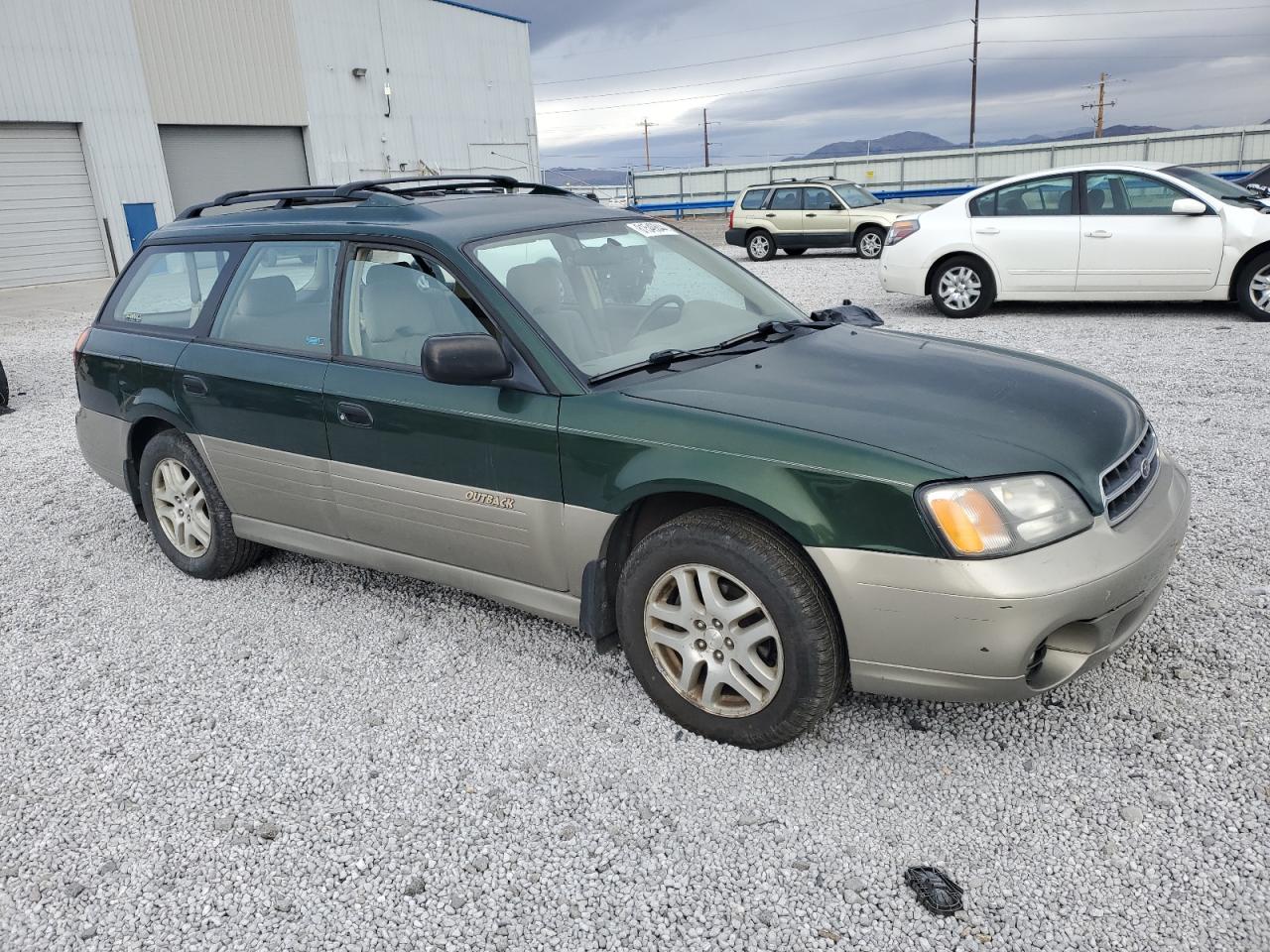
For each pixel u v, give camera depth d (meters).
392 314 3.36
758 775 2.70
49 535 5.09
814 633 2.55
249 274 3.87
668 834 2.49
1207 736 2.75
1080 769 2.65
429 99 34.41
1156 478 2.92
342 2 30.66
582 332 3.13
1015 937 2.10
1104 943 2.06
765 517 2.56
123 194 24.97
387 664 3.47
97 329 4.49
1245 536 4.14
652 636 2.90
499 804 2.65
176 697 3.33
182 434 4.17
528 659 3.44
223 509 4.11
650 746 2.87
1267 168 14.48
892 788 2.62
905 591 2.41
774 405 2.74
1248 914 2.11
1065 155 35.41
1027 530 2.39
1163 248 9.27
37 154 23.20
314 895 2.34
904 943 2.10
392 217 3.50
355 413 3.36
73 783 2.85
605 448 2.80
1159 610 3.51
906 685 2.52
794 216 19.83
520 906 2.27
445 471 3.19
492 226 3.40
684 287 3.61
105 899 2.36
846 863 2.35
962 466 2.43
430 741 2.97
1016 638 2.36
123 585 4.35
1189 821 2.41
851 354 3.21
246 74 27.95
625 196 45.16
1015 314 10.37
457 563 3.35
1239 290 9.12
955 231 10.12
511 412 2.99
